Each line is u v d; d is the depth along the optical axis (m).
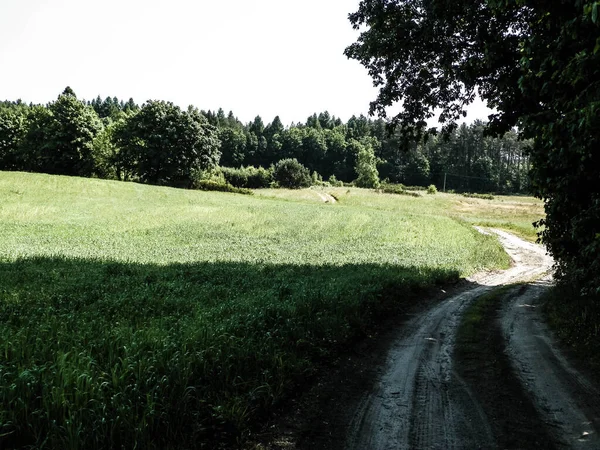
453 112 17.20
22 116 91.00
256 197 75.75
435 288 16.95
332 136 159.50
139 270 16.62
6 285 12.34
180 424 5.03
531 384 7.13
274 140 161.38
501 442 5.30
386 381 7.34
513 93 11.26
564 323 10.74
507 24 12.02
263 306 9.96
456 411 6.17
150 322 8.60
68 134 78.38
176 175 80.19
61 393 4.77
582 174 7.41
